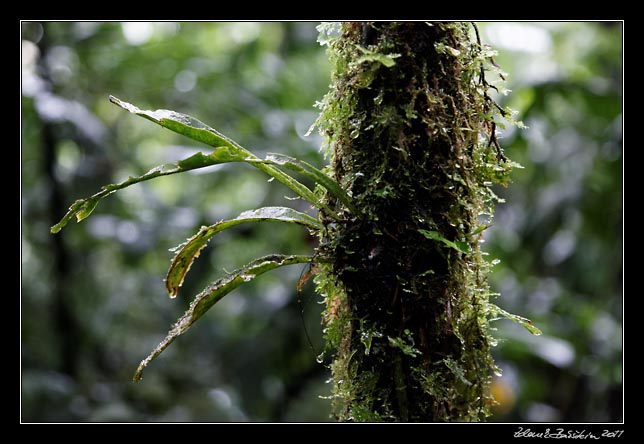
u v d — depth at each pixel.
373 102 0.87
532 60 3.55
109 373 3.87
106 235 3.31
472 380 0.93
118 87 3.38
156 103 3.45
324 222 0.88
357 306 0.87
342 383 0.92
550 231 3.41
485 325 0.96
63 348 3.36
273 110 3.36
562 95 3.02
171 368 3.99
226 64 3.48
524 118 2.97
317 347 3.28
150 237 3.33
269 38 3.94
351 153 0.90
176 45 3.38
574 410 3.60
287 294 3.52
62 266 3.27
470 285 0.94
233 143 0.83
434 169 0.87
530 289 3.51
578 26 3.32
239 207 3.67
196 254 0.92
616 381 3.19
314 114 3.36
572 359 3.03
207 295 0.85
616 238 3.29
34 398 2.98
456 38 0.90
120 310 3.80
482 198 0.96
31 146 3.26
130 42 3.40
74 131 3.03
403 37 0.87
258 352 3.41
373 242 0.85
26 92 2.88
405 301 0.85
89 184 3.20
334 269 0.88
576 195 3.33
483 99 0.95
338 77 0.94
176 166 0.81
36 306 3.62
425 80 0.86
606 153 3.15
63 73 3.22
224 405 3.44
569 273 3.73
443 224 0.87
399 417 0.85
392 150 0.86
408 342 0.84
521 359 3.42
